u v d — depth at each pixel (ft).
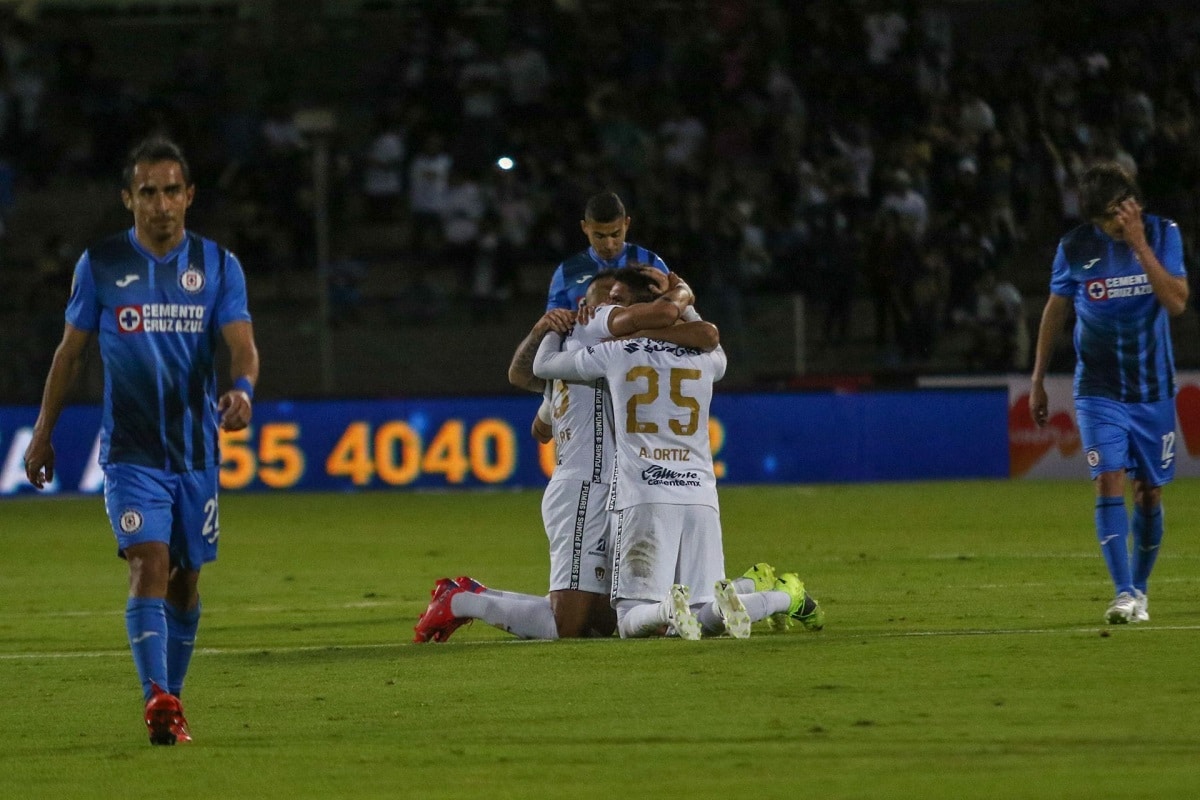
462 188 253.44
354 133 294.87
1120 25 268.82
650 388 83.92
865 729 61.52
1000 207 245.45
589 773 56.18
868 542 139.23
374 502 185.47
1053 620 90.17
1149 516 90.27
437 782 55.57
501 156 266.16
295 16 307.99
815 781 54.19
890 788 53.06
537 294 235.20
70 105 281.95
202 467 64.80
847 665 74.49
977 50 295.07
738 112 266.98
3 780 57.52
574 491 86.12
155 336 63.67
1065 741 58.75
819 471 200.85
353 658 81.66
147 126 276.41
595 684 71.92
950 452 202.08
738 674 72.90
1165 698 65.62
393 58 289.94
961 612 94.84
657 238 234.79
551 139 267.59
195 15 311.88
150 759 60.18
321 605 107.86
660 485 83.66
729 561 126.93
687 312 86.12
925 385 211.20
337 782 55.98
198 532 65.16
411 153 269.23
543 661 78.13
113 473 63.82
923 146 252.21
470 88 272.31
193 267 64.28
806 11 276.62
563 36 279.69
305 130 237.25
